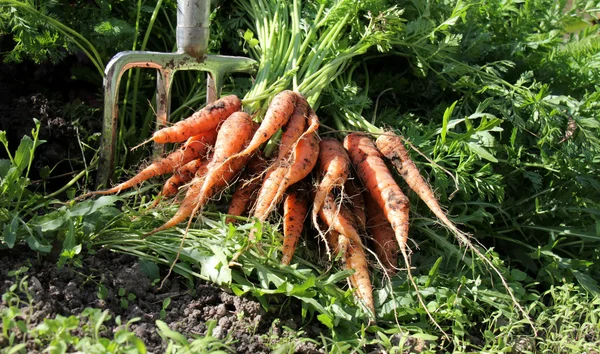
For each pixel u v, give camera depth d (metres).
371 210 0.73
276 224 0.70
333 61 0.81
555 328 0.65
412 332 0.61
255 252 0.63
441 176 0.73
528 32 1.02
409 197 0.76
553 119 0.82
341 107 0.80
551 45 0.97
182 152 0.72
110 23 0.78
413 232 0.76
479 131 0.74
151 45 0.91
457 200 0.80
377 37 0.81
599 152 0.82
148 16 0.89
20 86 0.81
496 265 0.69
